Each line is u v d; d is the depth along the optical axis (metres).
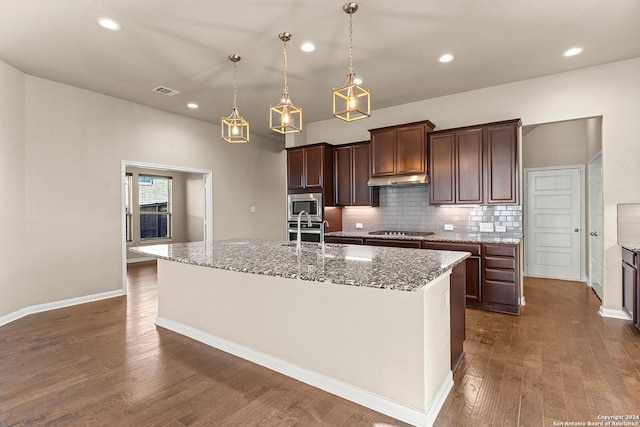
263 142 6.91
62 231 4.07
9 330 3.28
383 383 1.96
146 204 7.90
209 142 5.85
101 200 4.44
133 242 7.56
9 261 3.55
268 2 2.47
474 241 3.86
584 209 5.37
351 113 2.38
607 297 3.61
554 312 3.76
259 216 6.80
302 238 5.30
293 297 2.36
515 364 2.50
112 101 4.56
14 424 1.84
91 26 2.80
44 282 3.93
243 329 2.68
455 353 2.39
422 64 3.56
